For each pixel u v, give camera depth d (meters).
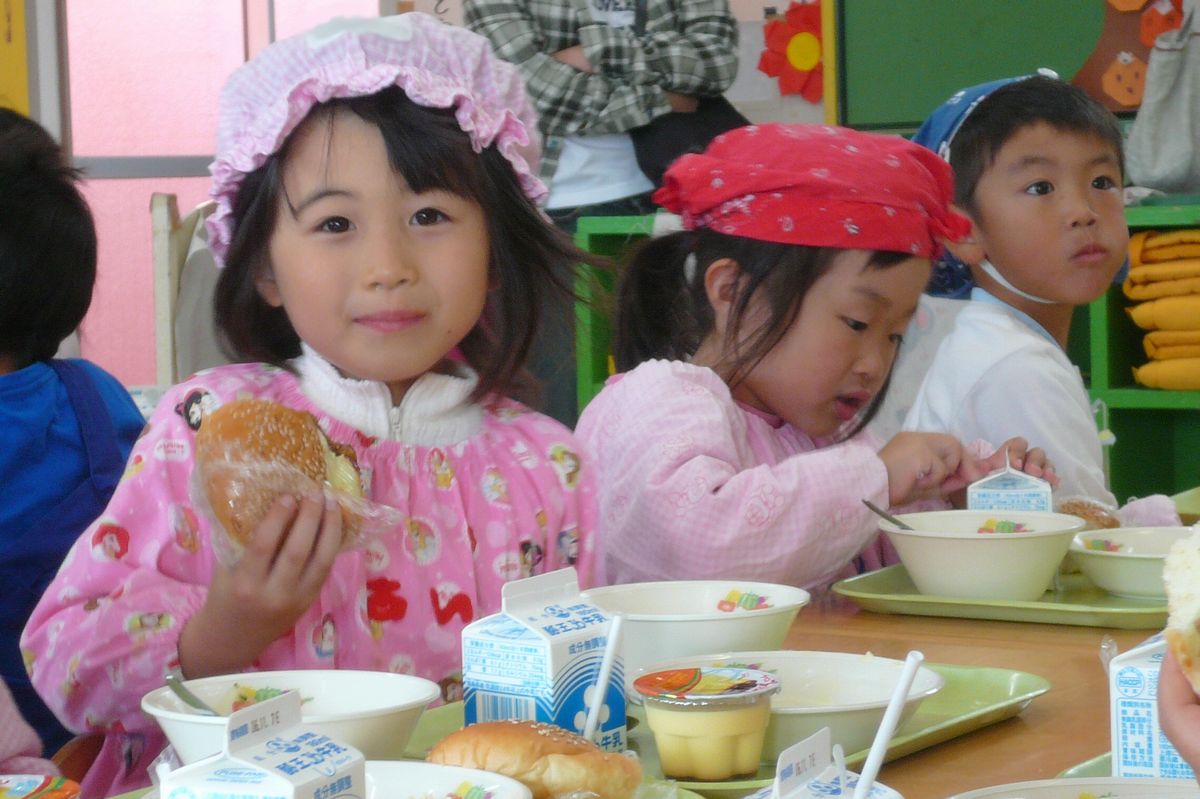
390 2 4.11
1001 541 1.21
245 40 4.12
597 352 2.90
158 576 1.00
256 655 0.94
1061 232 1.95
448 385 1.18
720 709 0.69
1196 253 2.94
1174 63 3.30
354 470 0.96
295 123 1.04
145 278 4.12
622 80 2.90
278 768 0.51
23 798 0.63
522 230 1.18
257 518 0.87
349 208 1.04
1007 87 2.02
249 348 1.17
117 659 0.96
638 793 0.64
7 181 1.38
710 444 1.34
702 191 1.51
